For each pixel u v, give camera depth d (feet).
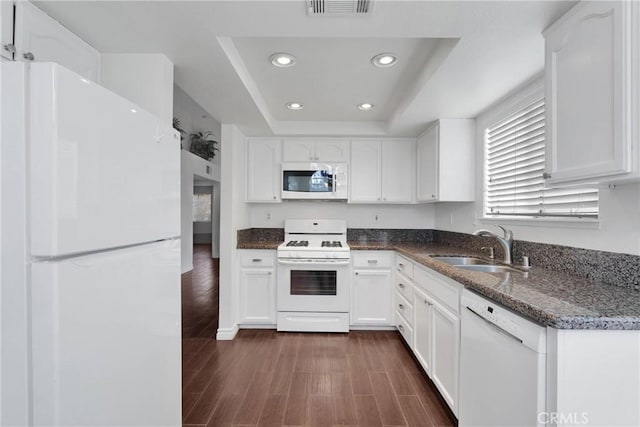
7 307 2.43
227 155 9.87
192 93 7.41
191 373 7.64
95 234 2.78
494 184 8.16
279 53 6.40
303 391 6.87
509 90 6.98
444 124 9.07
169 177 4.22
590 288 4.45
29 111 2.40
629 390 3.28
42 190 2.39
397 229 12.31
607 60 3.56
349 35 5.00
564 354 3.26
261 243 11.19
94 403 2.80
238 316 10.37
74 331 2.58
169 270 4.22
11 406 2.43
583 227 5.18
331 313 10.20
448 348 5.99
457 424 5.69
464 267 6.79
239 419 5.94
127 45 5.36
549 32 4.57
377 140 11.34
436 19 4.53
